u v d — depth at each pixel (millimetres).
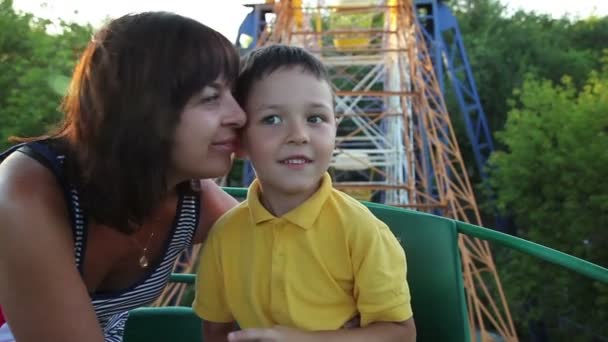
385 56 10695
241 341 1330
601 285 10211
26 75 9141
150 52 1225
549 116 12117
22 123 8758
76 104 1282
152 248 1523
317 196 1423
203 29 1296
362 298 1396
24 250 1178
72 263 1247
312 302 1408
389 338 1377
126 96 1220
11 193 1218
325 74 1444
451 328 1615
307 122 1384
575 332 11461
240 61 1396
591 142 11148
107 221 1308
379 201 13672
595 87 12219
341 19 14484
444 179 9070
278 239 1427
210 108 1296
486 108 19641
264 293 1440
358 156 9953
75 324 1193
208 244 1576
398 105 10352
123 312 1596
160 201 1320
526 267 11422
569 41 22016
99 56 1253
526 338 13656
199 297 1595
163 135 1240
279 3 9211
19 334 1206
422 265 1704
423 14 16562
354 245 1396
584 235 10656
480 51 20094
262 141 1378
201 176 1368
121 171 1249
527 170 11695
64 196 1287
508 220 15047
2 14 10039
